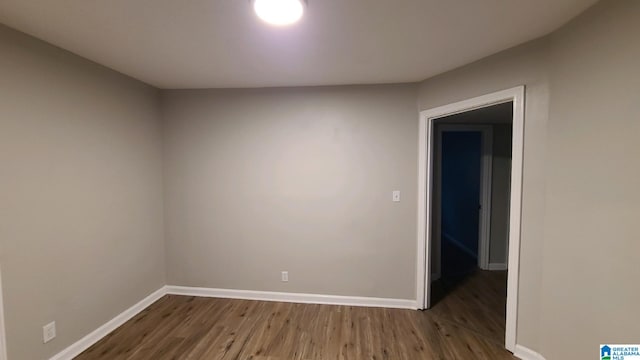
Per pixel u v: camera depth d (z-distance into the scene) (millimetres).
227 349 2348
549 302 1962
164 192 3295
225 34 1870
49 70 2037
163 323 2730
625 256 1463
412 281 3020
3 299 1811
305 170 3102
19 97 1863
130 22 1719
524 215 2111
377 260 3057
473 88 2381
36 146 1971
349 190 3055
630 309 1442
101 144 2482
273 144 3127
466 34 1893
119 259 2693
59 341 2146
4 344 1817
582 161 1701
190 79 2830
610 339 1542
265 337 2512
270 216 3180
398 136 2951
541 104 1989
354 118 3004
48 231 2062
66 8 1564
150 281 3107
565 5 1576
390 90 2938
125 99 2732
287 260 3184
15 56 1833
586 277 1682
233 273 3264
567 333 1821
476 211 5035
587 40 1644
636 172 1408
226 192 3219
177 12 1600
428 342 2439
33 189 1961
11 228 1844
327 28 1785
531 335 2115
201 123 3199
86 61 2322
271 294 3221
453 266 4391
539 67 1990
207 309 3004
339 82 2898
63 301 2172
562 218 1849
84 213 2336
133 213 2859
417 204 2955
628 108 1438
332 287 3137
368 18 1660
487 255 4199
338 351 2324
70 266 2225
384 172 2992
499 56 2189
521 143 2092
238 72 2604
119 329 2625
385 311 2971
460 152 5711
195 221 3275
